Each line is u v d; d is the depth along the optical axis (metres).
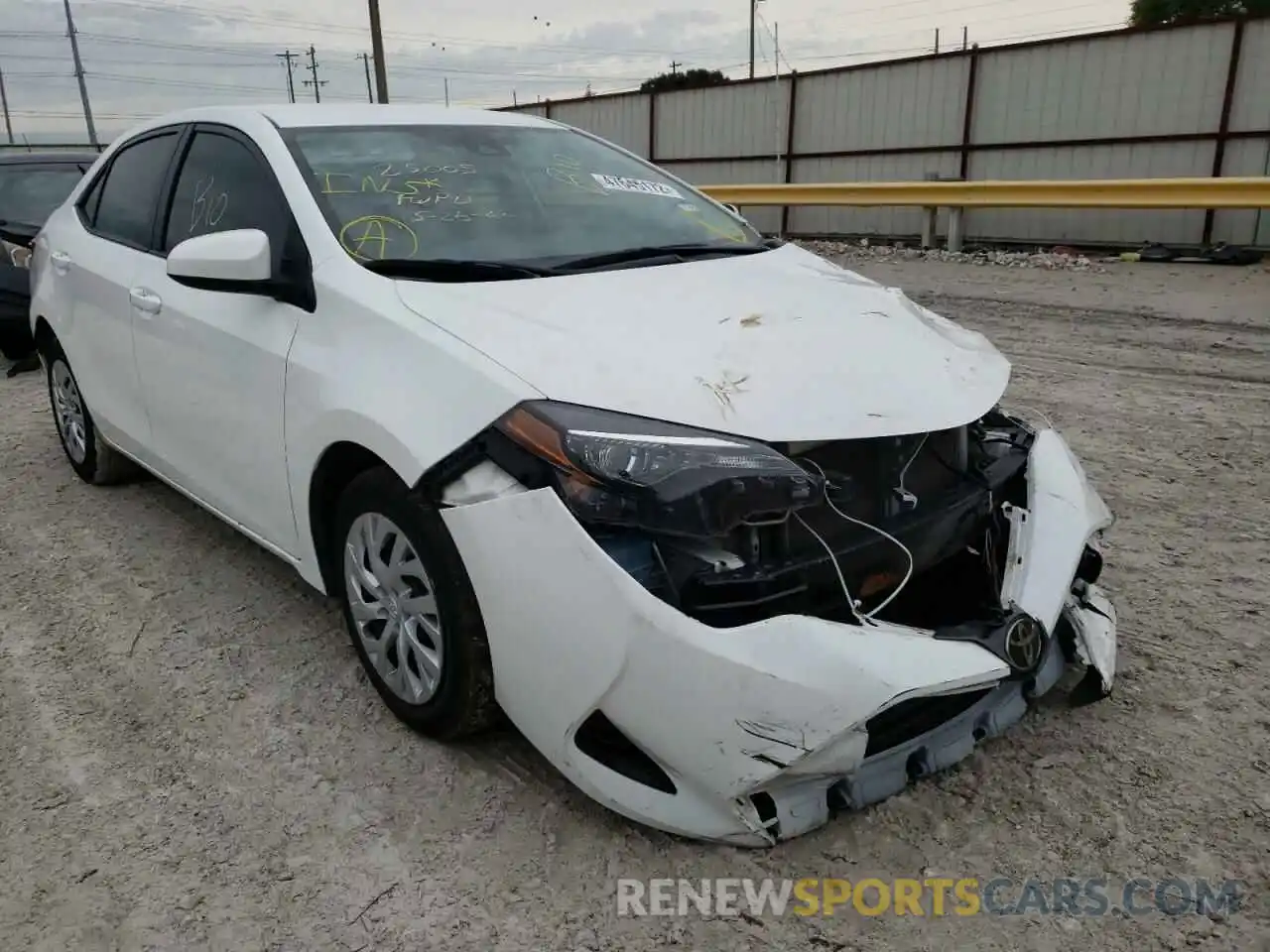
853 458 2.36
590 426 2.15
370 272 2.74
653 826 2.22
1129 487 4.45
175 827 2.41
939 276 10.77
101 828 2.41
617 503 2.09
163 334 3.49
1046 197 11.86
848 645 2.08
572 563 2.11
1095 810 2.40
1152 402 5.71
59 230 4.56
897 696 2.06
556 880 2.22
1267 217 11.55
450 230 3.02
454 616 2.38
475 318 2.50
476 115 3.77
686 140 18.23
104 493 4.70
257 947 2.06
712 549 2.16
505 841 2.34
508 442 2.21
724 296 2.78
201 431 3.37
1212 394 5.84
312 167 3.12
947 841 2.31
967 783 2.50
